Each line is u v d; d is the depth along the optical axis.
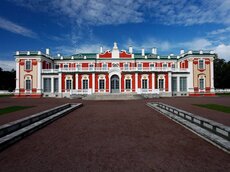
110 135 8.41
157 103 21.48
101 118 12.77
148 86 42.25
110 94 35.56
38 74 42.38
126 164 5.36
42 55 43.09
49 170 5.03
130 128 9.75
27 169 5.11
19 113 14.41
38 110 16.34
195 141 7.45
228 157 5.81
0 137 7.32
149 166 5.23
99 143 7.28
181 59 47.00
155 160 5.62
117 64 47.41
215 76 65.31
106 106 20.58
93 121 11.70
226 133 7.12
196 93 42.84
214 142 7.08
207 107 17.69
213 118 11.52
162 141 7.48
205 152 6.25
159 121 11.62
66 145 7.06
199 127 9.20
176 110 13.23
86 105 21.97
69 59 48.12
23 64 42.72
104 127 10.01
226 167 5.13
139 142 7.38
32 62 42.59
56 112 14.29
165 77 42.75
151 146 6.89
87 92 38.94
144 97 35.88
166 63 48.62
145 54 51.88
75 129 9.58
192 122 10.48
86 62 47.78
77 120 12.08
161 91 41.78
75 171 4.95
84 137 8.12
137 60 47.81
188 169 5.03
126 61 47.50
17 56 42.56
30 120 9.88
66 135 8.45
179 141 7.47
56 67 48.59
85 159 5.74
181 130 9.29
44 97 40.94
